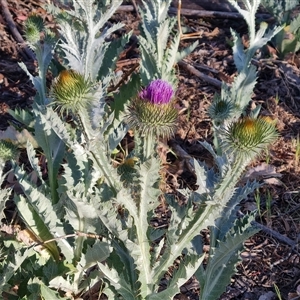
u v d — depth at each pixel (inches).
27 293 27.0
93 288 29.7
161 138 41.0
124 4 62.6
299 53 54.9
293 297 30.5
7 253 27.7
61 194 30.9
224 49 55.5
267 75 51.2
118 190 21.9
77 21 37.2
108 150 23.3
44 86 35.1
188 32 58.6
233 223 26.8
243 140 20.4
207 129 44.0
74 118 22.9
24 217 28.7
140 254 23.4
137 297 24.7
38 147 40.3
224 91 38.5
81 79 21.7
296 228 35.4
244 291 31.2
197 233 23.0
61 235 27.4
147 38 41.3
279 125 44.5
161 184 37.7
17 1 60.2
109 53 39.7
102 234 26.7
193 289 31.0
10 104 46.4
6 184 37.2
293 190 38.4
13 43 54.0
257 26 59.0
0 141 26.8
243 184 38.4
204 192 22.4
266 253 33.6
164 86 21.2
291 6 55.2
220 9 63.5
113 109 36.5
